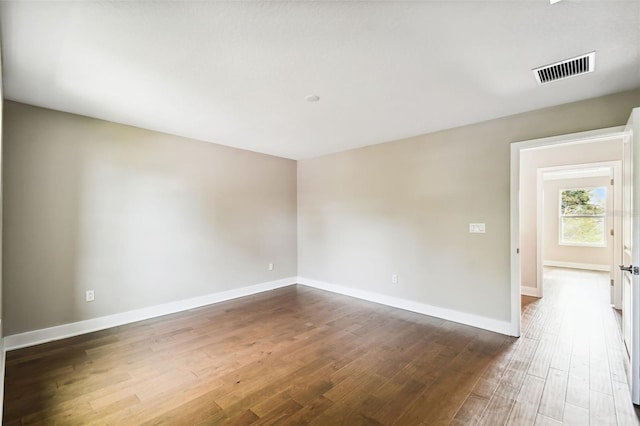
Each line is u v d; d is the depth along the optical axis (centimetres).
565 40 187
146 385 227
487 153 340
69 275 318
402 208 415
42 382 230
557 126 294
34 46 192
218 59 210
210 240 437
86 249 329
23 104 292
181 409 199
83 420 188
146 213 374
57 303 311
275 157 530
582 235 760
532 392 218
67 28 174
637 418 190
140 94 269
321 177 525
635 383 204
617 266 416
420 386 227
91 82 245
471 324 350
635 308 206
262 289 506
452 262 367
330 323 358
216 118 334
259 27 175
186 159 411
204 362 263
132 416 192
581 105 281
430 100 283
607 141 420
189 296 413
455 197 365
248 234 487
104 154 342
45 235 304
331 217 509
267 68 223
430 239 387
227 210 459
